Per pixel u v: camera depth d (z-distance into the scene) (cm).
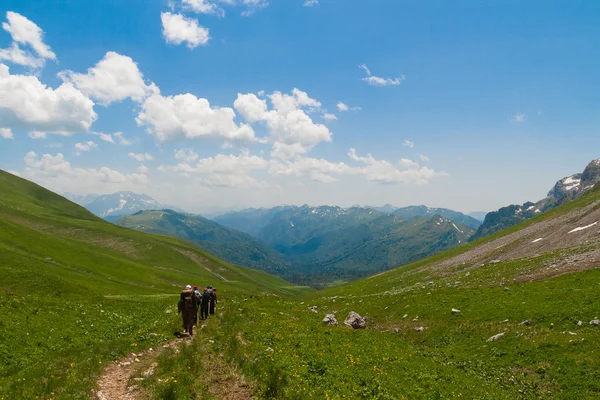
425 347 3531
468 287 5312
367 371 2181
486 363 2892
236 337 2639
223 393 1736
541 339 2944
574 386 2305
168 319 3506
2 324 2494
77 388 1628
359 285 11619
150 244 18988
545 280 4428
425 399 1922
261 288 19412
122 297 5903
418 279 8888
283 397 1666
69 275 8062
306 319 4003
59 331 2711
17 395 1530
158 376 1841
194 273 17388
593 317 3047
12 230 10838
